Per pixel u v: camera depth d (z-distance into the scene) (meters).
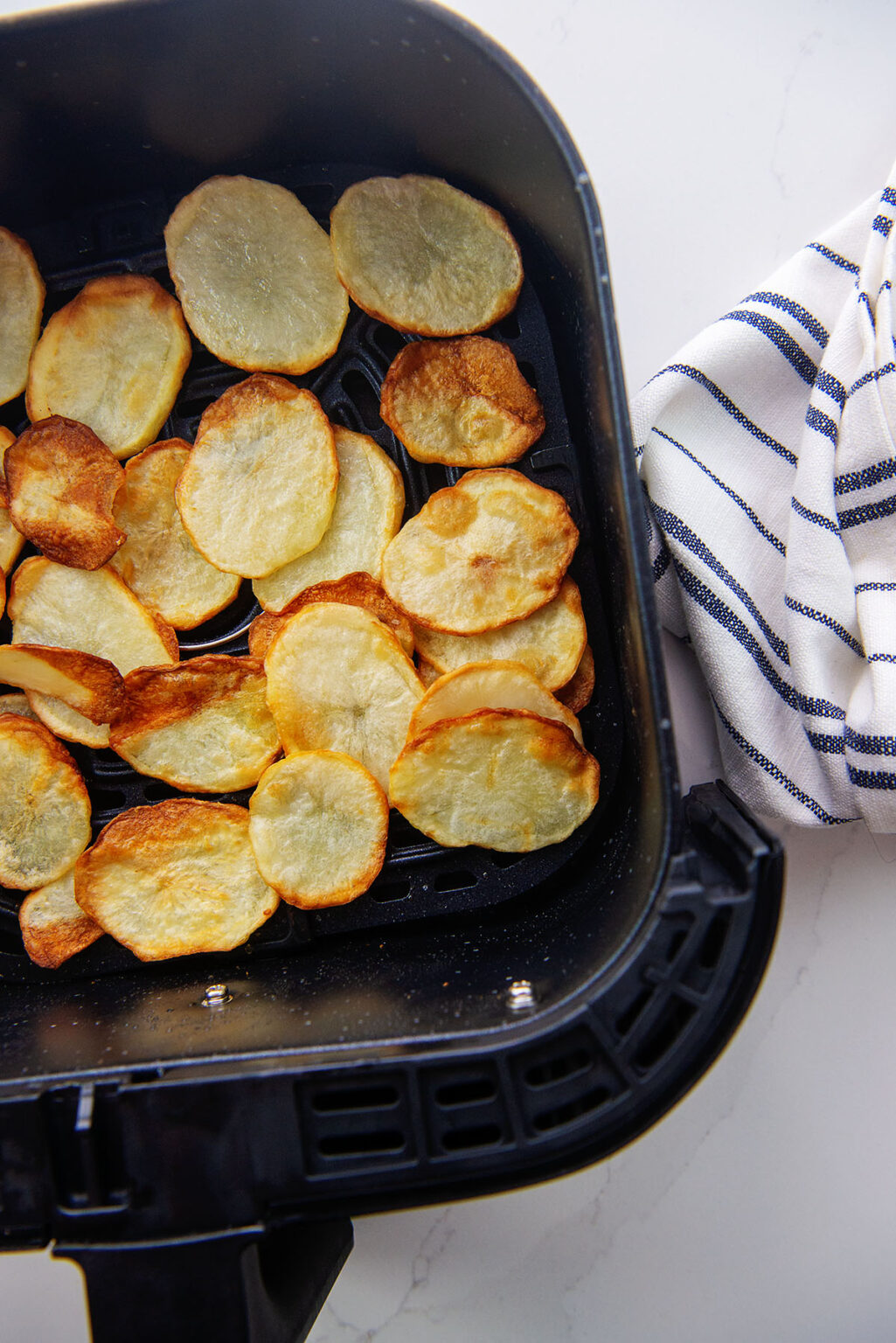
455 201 0.37
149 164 0.37
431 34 0.32
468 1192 0.32
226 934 0.37
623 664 0.36
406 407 0.37
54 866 0.38
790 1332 0.40
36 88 0.34
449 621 0.37
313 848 0.37
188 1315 0.32
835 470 0.37
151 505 0.38
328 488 0.37
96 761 0.39
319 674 0.37
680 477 0.38
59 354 0.37
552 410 0.37
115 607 0.38
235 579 0.38
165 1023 0.35
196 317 0.37
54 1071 0.33
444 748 0.36
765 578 0.38
